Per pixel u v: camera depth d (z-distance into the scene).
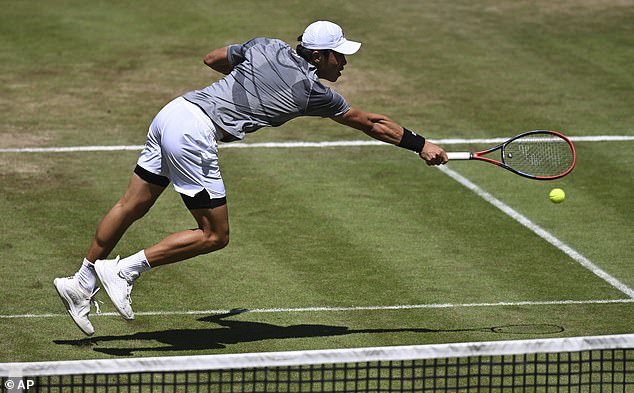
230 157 46.06
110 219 26.94
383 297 31.44
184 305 30.73
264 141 48.28
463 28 65.00
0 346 27.39
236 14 66.44
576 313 30.23
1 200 40.38
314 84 26.31
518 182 43.28
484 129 50.03
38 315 29.73
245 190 41.97
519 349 21.42
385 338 28.22
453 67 58.72
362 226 38.09
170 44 61.53
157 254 26.36
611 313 30.23
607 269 34.03
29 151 46.38
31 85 55.31
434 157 27.48
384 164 45.47
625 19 66.81
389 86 55.78
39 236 36.69
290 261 34.53
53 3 68.50
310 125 50.66
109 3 68.62
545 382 25.08
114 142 47.91
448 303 30.97
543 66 58.97
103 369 20.55
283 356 20.88
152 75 57.03
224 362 20.80
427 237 37.03
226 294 31.62
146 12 66.94
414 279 33.00
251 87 26.28
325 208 40.03
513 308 30.61
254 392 23.20
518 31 64.56
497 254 35.41
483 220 38.94
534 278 33.19
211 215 26.23
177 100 26.55
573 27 65.31
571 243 36.56
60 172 43.84
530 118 51.47
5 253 34.91
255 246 35.94
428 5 69.19
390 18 66.56
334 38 26.58
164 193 41.41
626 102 53.75
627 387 24.73
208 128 26.12
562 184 43.03
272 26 64.19
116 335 28.38
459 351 21.23
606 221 38.91
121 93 54.50
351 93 54.59
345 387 22.25
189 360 20.75
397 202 40.88
